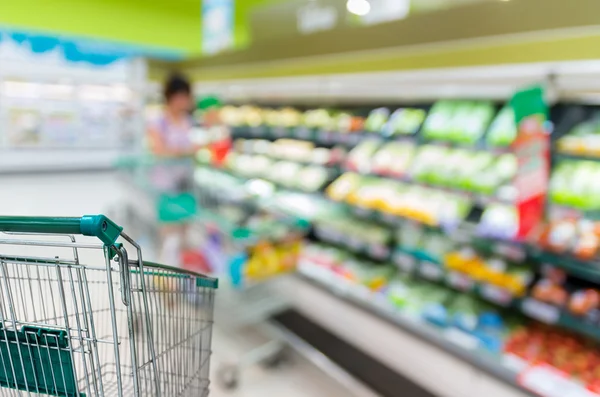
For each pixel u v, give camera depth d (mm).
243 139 4562
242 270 2373
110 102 8742
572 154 1885
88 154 8688
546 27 1378
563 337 2104
